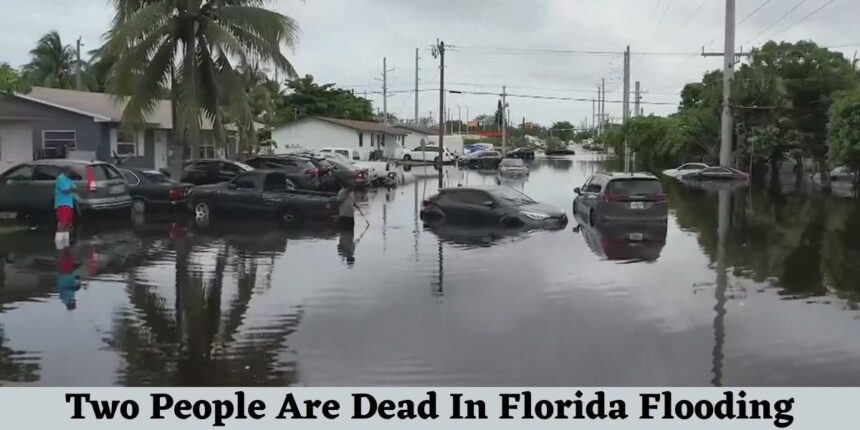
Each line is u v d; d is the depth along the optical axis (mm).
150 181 23375
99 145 31328
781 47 47969
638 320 10219
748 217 24422
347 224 20844
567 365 8195
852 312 10703
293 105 80000
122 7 28062
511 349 8805
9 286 12273
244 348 8812
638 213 21328
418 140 86562
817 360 8406
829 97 43906
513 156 81938
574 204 24938
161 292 11875
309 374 7887
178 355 8539
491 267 14344
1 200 20094
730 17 47375
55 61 57688
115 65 27016
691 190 38156
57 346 8875
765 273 13820
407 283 12719
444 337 9297
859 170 37938
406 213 24938
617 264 14766
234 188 21672
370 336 9344
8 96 30188
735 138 50688
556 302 11297
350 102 86375
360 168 35500
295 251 16281
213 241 17734
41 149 30953
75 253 15648
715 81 57531
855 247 17266
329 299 11438
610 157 98562
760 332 9586
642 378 7773
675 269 14227
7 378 7715
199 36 27797
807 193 35875
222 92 28672
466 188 22188
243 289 12148
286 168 29094
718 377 7812
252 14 27453
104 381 7645
